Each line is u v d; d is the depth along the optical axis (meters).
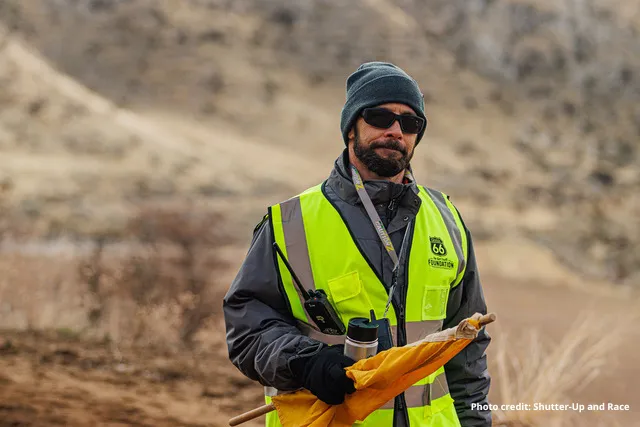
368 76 6.82
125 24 193.88
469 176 152.75
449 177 150.00
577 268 89.38
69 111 117.00
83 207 75.12
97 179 92.00
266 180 116.12
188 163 111.69
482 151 186.25
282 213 6.66
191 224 29.88
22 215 66.56
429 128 193.62
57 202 76.19
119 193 87.44
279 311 6.62
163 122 159.75
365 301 6.41
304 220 6.60
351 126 6.86
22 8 197.00
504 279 61.91
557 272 76.88
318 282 6.46
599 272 89.06
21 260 33.31
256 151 151.88
